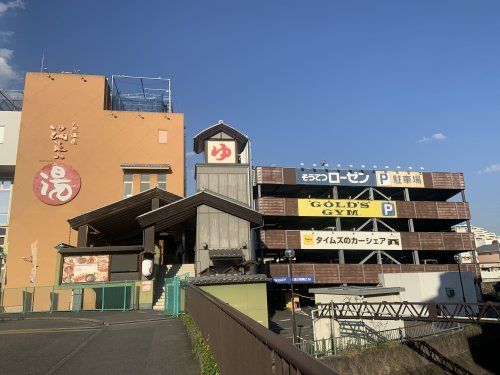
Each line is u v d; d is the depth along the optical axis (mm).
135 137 39469
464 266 52094
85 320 16812
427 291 36781
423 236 51938
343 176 52531
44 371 8031
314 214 50156
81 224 28281
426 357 24594
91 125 38844
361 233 50344
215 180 33156
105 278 25266
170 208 26219
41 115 38156
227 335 6289
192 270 28672
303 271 47188
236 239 26406
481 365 27312
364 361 21359
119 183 38031
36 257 34844
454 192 58188
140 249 25781
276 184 50969
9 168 40125
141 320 15672
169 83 44625
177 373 7586
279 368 3590
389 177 53812
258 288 23047
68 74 39656
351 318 22406
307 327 30719
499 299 57938
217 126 34406
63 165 37312
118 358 8961
